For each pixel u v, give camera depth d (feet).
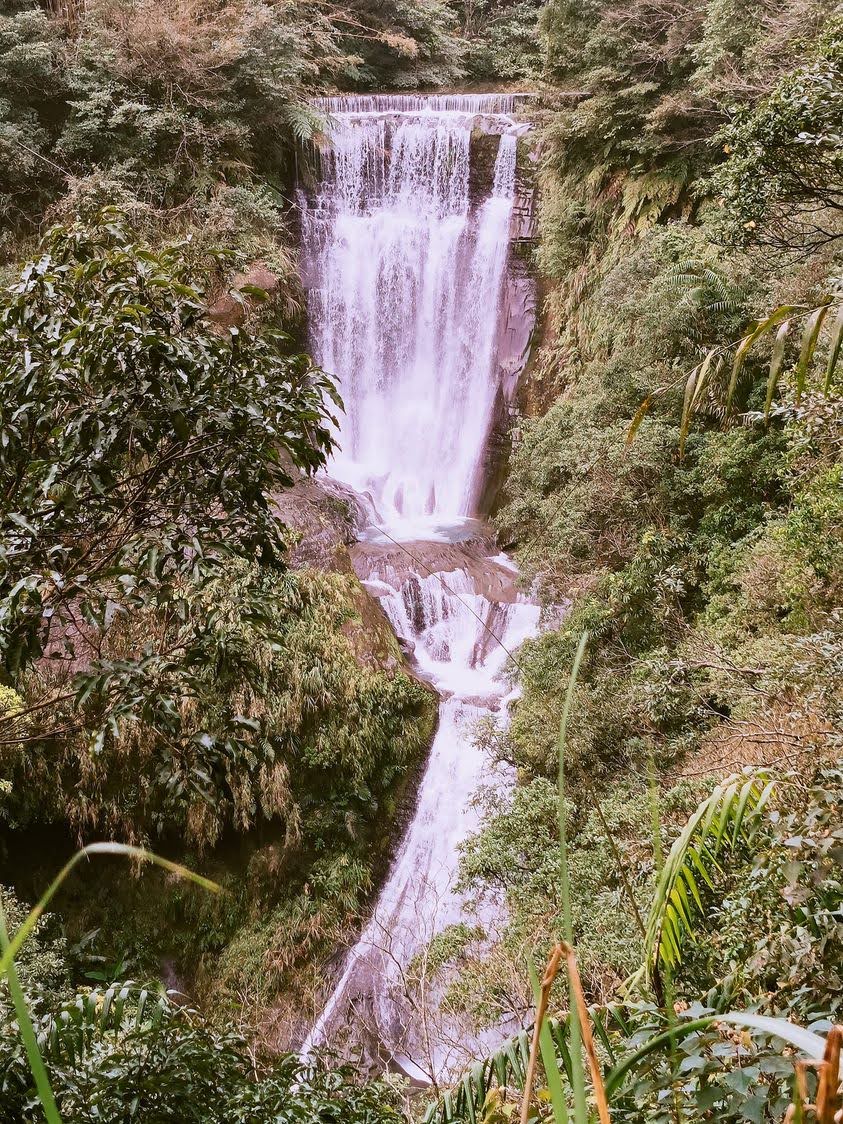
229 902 36.04
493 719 37.04
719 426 37.91
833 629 22.30
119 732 12.17
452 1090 7.53
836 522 27.14
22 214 47.55
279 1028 33.76
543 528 43.96
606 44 47.42
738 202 21.07
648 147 46.65
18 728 17.43
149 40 47.91
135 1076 10.21
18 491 11.94
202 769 12.73
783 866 6.96
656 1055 5.09
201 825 33.88
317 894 36.09
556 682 35.17
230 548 12.33
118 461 12.53
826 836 6.66
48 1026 9.84
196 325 12.49
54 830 34.73
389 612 44.68
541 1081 8.37
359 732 36.22
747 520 34.55
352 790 36.58
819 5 34.40
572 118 50.24
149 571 11.64
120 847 2.18
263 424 11.82
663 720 30.40
